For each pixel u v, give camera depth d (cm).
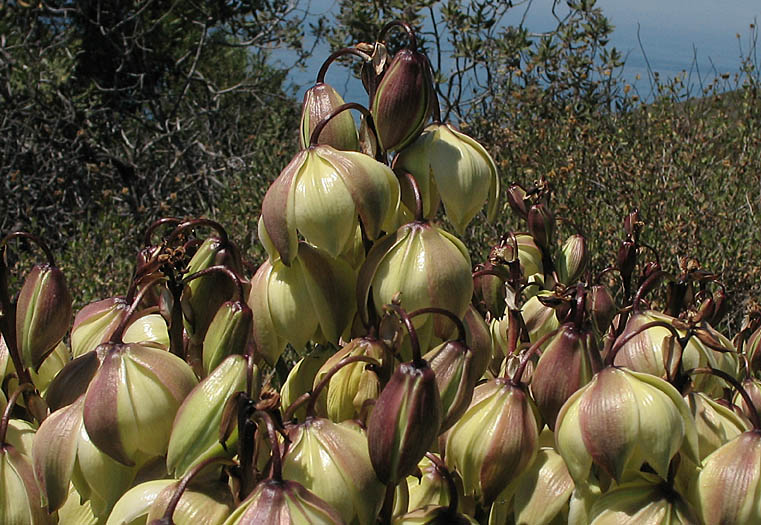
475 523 47
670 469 46
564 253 65
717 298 60
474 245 114
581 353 47
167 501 44
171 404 46
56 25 237
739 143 138
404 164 49
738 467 46
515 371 51
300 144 51
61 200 196
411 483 51
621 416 45
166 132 224
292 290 49
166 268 49
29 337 50
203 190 216
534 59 162
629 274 62
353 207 46
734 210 115
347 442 45
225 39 283
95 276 128
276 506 42
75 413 47
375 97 48
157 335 54
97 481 47
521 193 64
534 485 48
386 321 47
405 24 49
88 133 214
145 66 239
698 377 52
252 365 45
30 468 48
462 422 48
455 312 47
